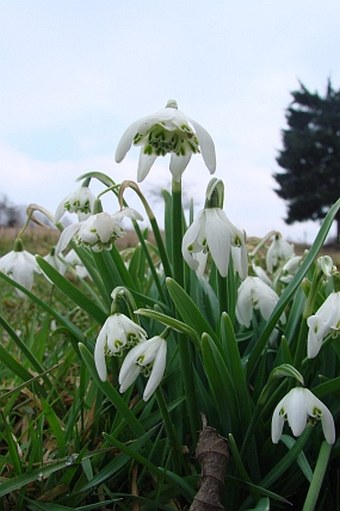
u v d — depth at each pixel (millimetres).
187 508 299
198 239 274
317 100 6469
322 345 291
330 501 311
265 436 311
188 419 326
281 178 6582
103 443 322
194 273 365
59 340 531
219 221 272
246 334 372
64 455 301
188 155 282
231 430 297
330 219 327
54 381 369
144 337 280
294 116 6613
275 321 311
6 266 411
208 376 284
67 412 358
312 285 293
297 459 282
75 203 354
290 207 6582
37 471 279
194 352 343
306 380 313
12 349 512
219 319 341
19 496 279
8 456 307
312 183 6426
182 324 271
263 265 645
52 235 1394
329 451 272
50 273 358
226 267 267
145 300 354
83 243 316
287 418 260
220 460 266
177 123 264
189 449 317
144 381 348
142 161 283
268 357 361
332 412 312
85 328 625
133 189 330
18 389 316
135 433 293
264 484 287
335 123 6359
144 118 267
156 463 311
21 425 351
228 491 295
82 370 340
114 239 312
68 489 289
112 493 286
